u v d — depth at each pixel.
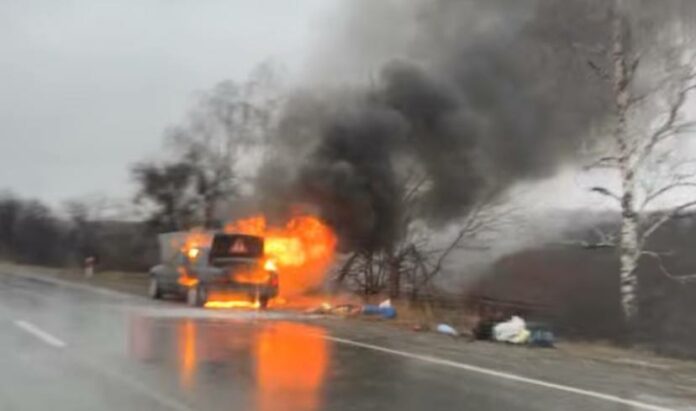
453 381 9.71
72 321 16.53
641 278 21.92
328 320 18.11
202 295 21.69
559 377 10.16
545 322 19.16
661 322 18.91
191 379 9.59
